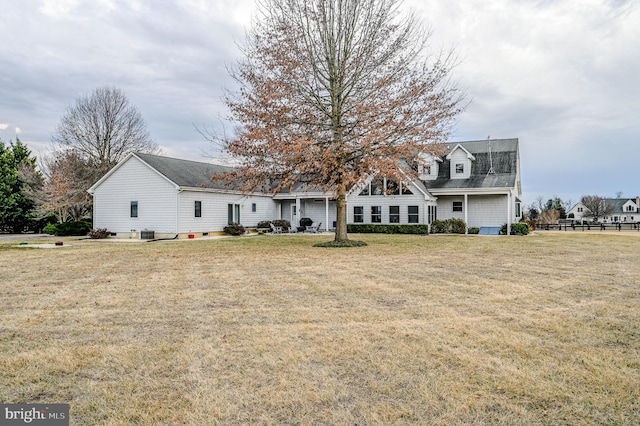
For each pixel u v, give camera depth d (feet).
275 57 50.29
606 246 52.90
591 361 13.05
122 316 18.45
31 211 114.32
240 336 15.57
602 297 22.07
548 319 17.74
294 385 11.42
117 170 79.30
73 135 111.65
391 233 84.43
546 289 24.18
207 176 85.61
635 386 11.29
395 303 20.72
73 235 97.04
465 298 21.83
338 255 42.45
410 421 9.54
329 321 17.53
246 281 27.12
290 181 49.65
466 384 11.44
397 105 48.96
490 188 83.56
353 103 50.85
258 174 51.01
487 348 14.23
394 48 51.26
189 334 15.85
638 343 14.75
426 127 49.37
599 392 10.96
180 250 49.60
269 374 12.17
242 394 10.91
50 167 111.65
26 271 32.24
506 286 25.08
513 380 11.68
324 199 98.84
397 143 49.78
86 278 28.71
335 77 51.16
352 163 50.85
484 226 88.28
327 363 12.98
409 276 28.86
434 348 14.21
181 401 10.54
